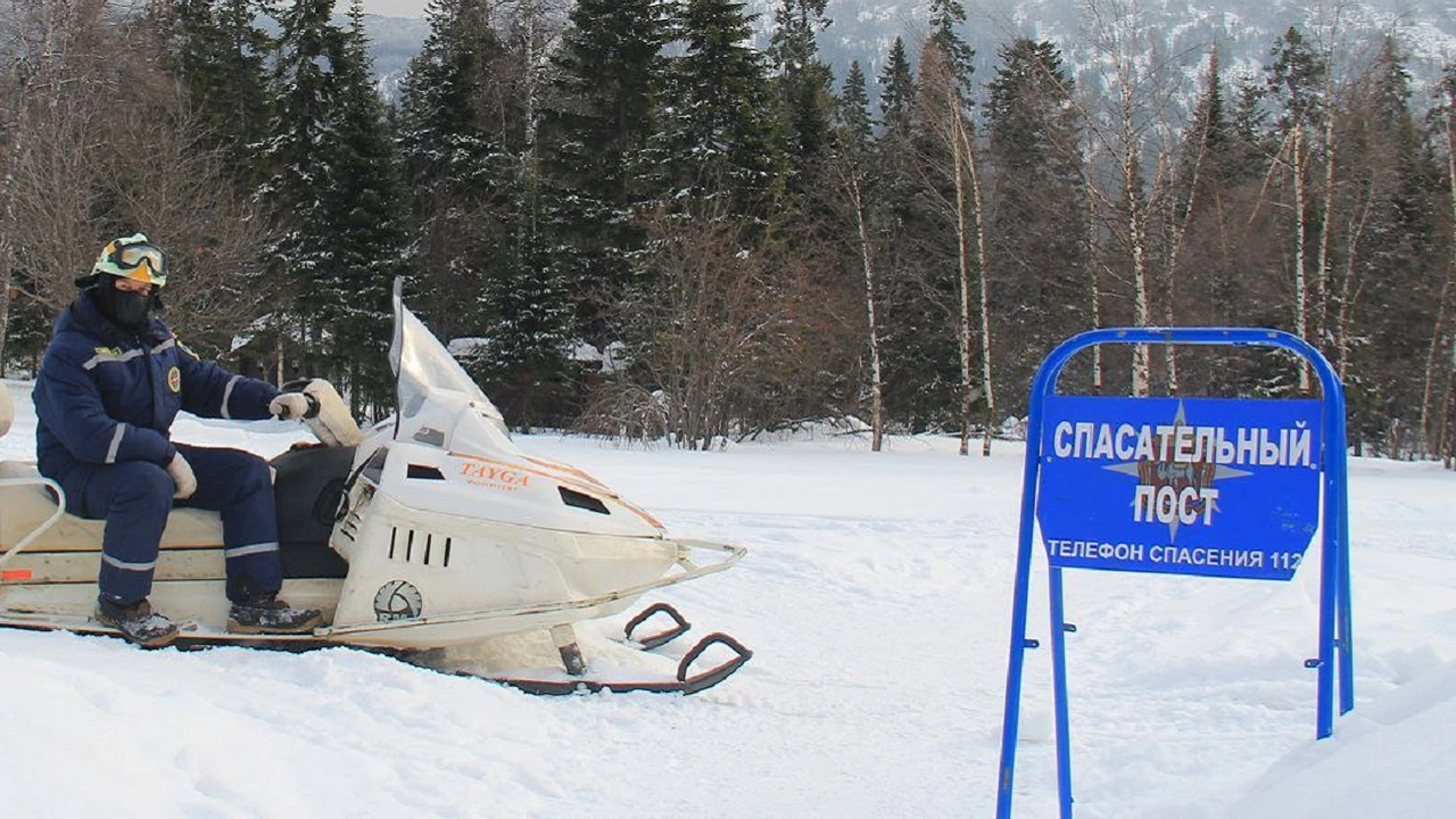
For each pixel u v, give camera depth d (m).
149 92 30.25
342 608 5.36
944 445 33.88
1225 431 3.56
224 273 29.41
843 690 5.80
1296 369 33.50
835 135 37.53
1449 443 32.38
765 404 32.56
